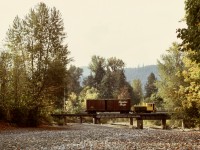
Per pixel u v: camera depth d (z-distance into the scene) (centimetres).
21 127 3953
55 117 5966
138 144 1745
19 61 4109
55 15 4444
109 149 1541
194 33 1555
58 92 4450
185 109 3966
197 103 3644
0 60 3994
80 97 10419
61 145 1791
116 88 14475
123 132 3131
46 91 4356
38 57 4341
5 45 4312
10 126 3822
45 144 1884
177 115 4709
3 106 3938
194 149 1424
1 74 3947
